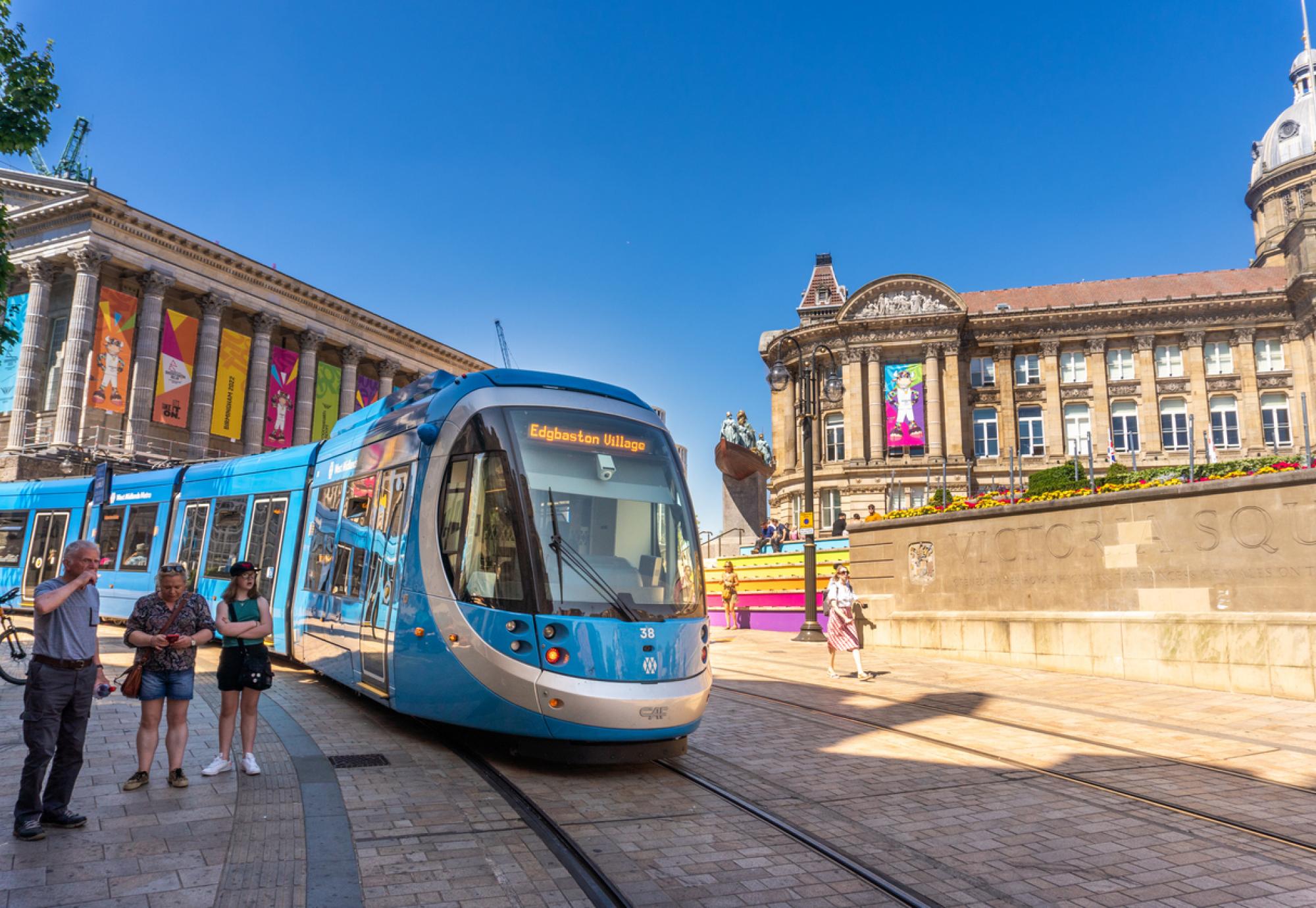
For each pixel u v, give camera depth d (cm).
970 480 5075
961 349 5334
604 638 730
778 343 5438
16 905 432
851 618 1428
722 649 1877
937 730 995
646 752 744
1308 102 7650
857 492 5038
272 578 1295
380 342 6594
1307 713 1070
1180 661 1284
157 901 443
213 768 688
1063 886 518
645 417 893
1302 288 4919
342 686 1184
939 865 551
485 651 746
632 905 473
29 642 1752
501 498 783
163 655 652
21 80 1281
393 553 900
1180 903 495
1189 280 5594
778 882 513
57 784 546
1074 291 5662
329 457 1208
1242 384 5072
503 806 644
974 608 1645
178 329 5109
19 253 4866
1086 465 5103
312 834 555
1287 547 1179
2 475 4228
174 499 1686
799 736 954
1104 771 806
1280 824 645
